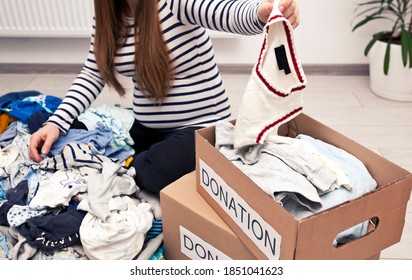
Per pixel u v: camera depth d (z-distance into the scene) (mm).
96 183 1051
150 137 1345
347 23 2295
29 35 2334
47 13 2264
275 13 762
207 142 858
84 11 2254
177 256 1045
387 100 2135
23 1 2234
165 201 977
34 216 1020
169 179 1127
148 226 1023
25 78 2461
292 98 824
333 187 776
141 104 1255
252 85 813
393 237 786
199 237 938
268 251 743
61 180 1079
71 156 1120
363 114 1997
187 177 1029
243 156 885
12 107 1417
